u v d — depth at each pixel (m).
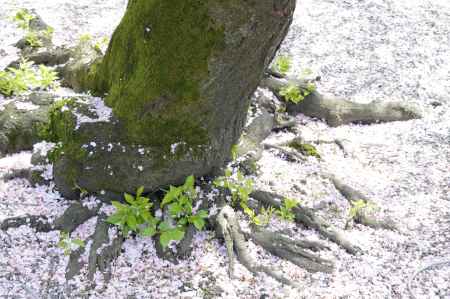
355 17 3.90
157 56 2.15
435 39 3.66
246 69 2.17
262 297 2.17
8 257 2.23
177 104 2.19
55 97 2.65
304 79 3.00
